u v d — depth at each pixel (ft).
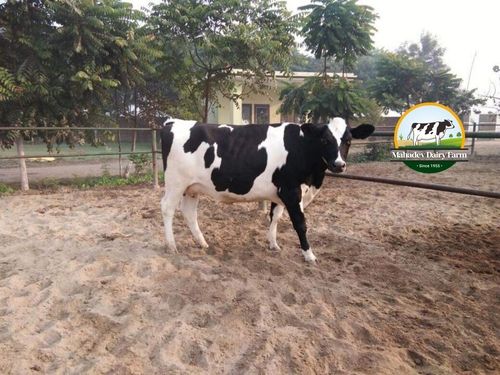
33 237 17.30
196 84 38.19
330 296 11.66
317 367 8.44
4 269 13.70
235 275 13.01
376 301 11.46
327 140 13.29
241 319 10.28
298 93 40.27
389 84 58.23
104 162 48.24
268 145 13.92
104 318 10.15
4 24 28.22
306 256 14.38
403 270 13.66
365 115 40.60
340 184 30.94
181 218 20.31
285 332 9.63
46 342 9.30
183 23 33.35
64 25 29.89
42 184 32.24
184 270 13.14
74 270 13.25
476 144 75.25
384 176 34.50
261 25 35.47
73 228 18.66
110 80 29.58
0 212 22.20
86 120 32.55
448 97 62.03
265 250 15.62
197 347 9.07
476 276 13.33
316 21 37.76
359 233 18.02
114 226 19.03
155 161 29.96
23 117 29.07
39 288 12.12
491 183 30.42
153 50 31.48
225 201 14.92
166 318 10.38
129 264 13.55
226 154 13.96
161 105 38.09
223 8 34.42
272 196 14.47
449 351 9.11
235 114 61.21
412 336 9.67
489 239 17.43
